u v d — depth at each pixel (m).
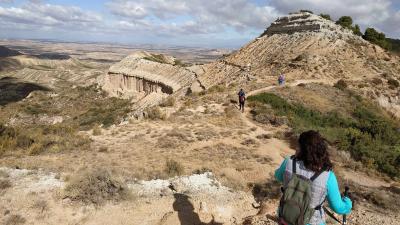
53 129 26.55
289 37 75.44
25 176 12.07
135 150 20.50
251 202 11.81
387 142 27.55
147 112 29.58
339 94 45.41
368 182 18.36
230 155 20.14
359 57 64.75
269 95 36.69
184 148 21.31
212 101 35.28
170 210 10.18
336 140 24.45
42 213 9.48
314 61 61.22
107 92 127.50
